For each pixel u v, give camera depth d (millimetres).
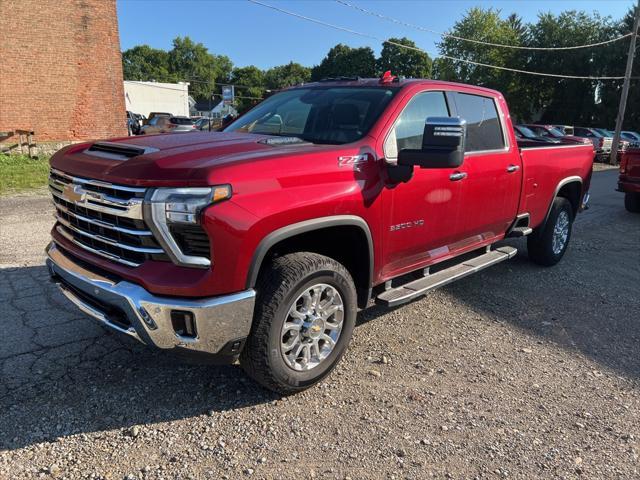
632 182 10039
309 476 2607
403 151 3430
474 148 4578
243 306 2801
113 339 3916
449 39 50312
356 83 4242
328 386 3438
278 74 113938
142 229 2711
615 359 3977
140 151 3006
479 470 2693
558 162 5887
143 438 2848
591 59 42469
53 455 2684
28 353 3658
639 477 2682
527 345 4164
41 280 5059
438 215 4105
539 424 3105
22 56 16203
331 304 3334
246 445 2824
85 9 17031
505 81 47219
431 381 3551
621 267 6523
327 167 3180
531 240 6137
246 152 3031
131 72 109312
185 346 2748
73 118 17359
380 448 2836
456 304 4992
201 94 114312
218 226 2645
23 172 13000
